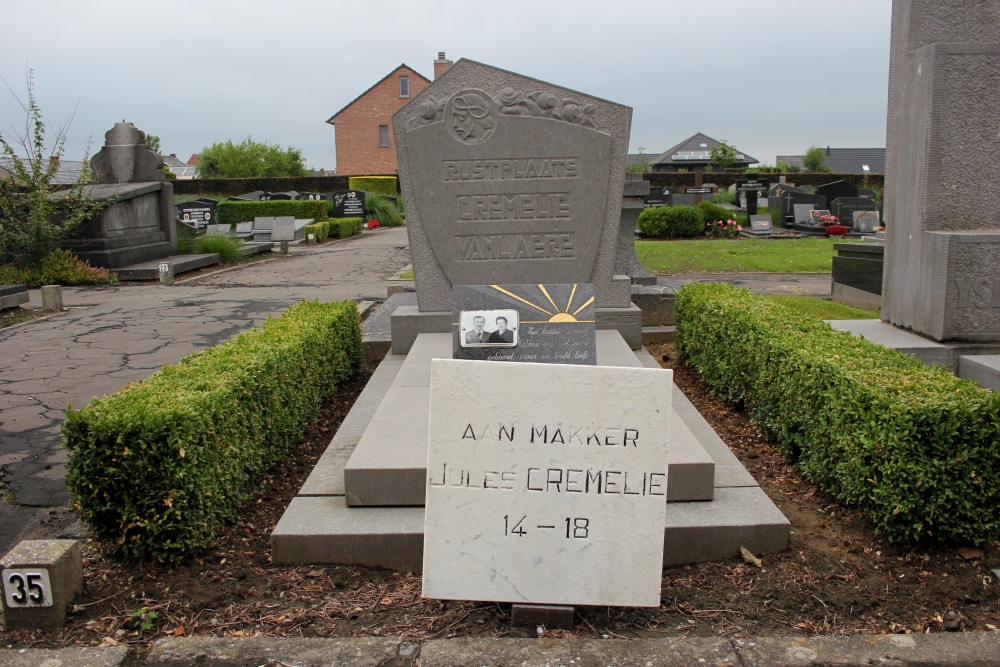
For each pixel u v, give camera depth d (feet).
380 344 25.62
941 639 10.14
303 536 12.27
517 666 9.64
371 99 176.14
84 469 11.90
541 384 9.95
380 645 10.15
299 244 87.51
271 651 10.08
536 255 22.75
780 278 51.75
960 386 12.88
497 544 10.25
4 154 54.39
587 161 22.16
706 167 233.35
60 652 10.18
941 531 12.07
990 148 21.26
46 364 27.84
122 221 57.47
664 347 28.02
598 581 10.20
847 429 13.21
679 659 9.76
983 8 21.71
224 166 208.64
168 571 12.21
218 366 15.17
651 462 9.97
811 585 11.48
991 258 20.45
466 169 22.30
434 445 10.15
